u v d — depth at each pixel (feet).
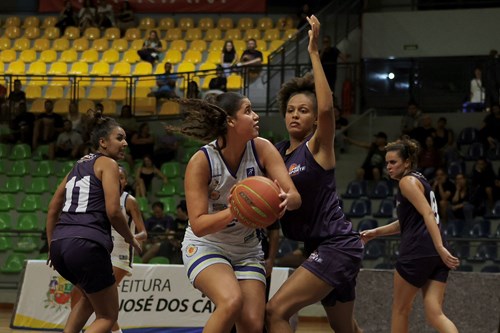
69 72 70.95
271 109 58.59
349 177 53.88
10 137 58.34
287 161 17.24
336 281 16.51
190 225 15.88
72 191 20.06
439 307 21.49
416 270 21.67
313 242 17.06
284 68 58.95
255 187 14.80
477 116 56.65
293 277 16.62
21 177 55.26
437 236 20.98
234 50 65.36
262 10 76.84
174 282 32.45
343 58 61.31
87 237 19.45
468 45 65.16
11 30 78.28
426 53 65.67
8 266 45.98
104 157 20.38
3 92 63.00
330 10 64.23
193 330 32.07
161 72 68.54
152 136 56.03
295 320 27.37
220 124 15.94
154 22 77.36
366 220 46.60
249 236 16.37
